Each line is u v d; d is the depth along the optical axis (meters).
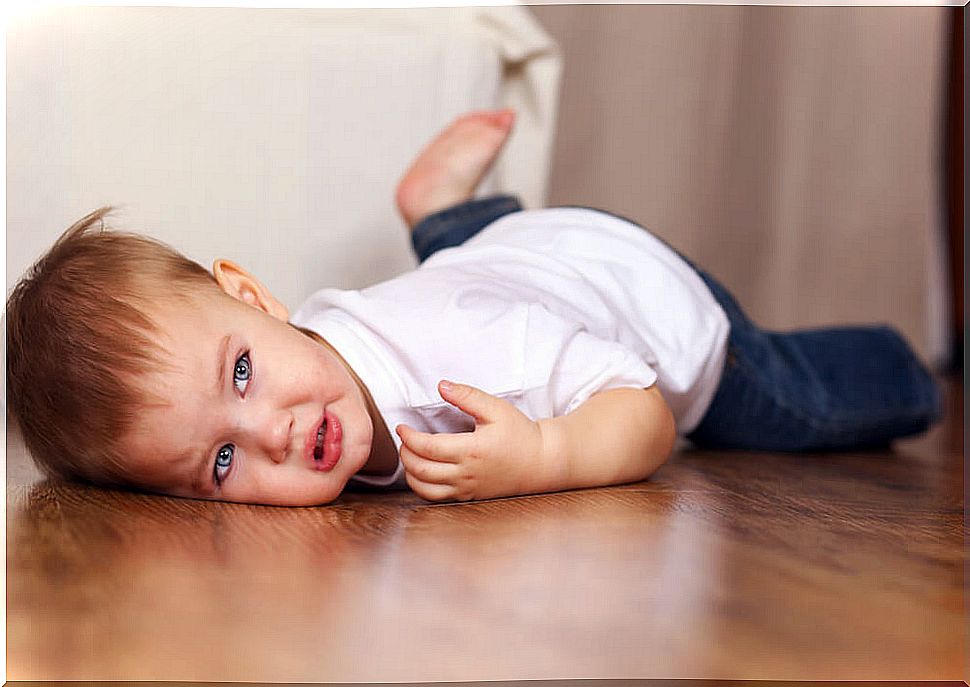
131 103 1.55
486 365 1.04
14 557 0.71
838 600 0.64
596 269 1.25
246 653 0.53
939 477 1.26
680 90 2.61
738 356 1.37
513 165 1.84
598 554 0.73
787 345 1.47
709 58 2.62
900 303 2.91
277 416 0.94
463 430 1.06
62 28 1.52
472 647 0.54
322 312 1.12
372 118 1.69
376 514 0.89
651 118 2.59
